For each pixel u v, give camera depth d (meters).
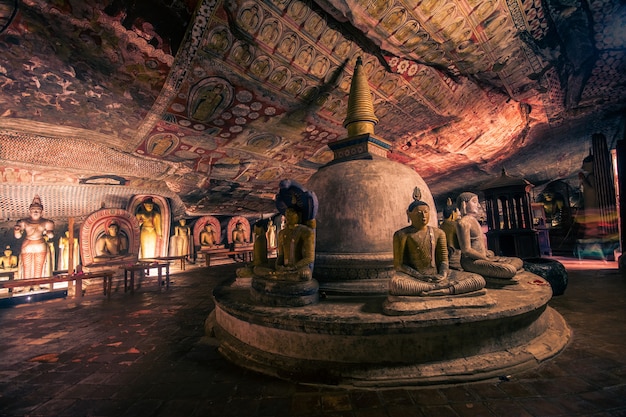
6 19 4.65
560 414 2.62
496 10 6.48
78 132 7.50
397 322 3.30
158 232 13.59
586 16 6.92
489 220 10.70
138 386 3.39
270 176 12.25
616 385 3.05
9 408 2.99
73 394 3.24
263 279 4.49
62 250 11.14
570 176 20.78
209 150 9.59
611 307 5.93
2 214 9.56
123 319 6.21
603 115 13.07
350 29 6.63
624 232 11.43
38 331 5.48
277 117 8.65
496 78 9.29
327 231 5.06
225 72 6.71
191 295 8.54
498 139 13.42
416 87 8.75
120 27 5.22
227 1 5.30
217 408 2.92
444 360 3.37
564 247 16.52
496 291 4.57
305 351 3.59
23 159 8.09
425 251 4.05
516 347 3.67
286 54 6.69
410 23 6.51
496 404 2.80
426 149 13.00
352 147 6.01
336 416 2.72
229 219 17.02
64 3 4.67
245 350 3.99
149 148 8.84
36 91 6.03
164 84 6.59
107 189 11.11
